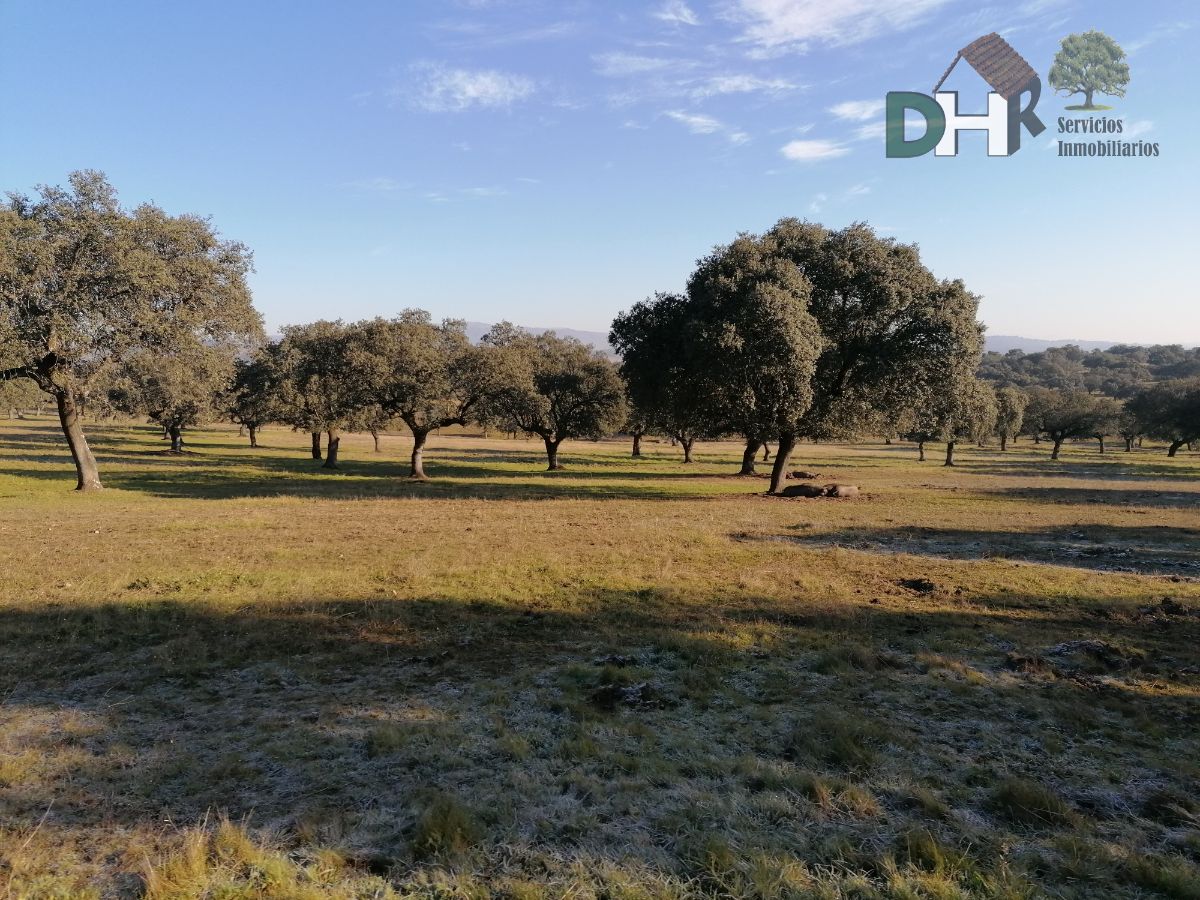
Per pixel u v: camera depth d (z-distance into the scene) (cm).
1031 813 424
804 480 4053
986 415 2952
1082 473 4803
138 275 2180
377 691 621
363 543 1420
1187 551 1491
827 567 1232
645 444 9625
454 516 1966
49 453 4638
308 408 4116
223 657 702
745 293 2455
